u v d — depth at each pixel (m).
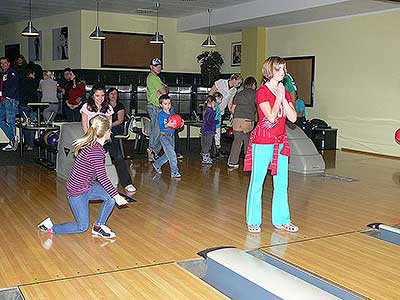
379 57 10.57
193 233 4.67
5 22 15.98
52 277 3.56
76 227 4.49
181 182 7.07
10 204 5.60
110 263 3.85
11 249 4.13
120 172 6.39
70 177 4.43
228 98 9.03
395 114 10.34
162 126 7.40
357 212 5.55
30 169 7.85
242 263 3.61
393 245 4.40
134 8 12.71
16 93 9.77
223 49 14.95
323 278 3.63
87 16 13.18
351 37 11.15
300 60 12.47
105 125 4.33
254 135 4.62
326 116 11.93
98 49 13.40
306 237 4.60
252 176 4.68
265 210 5.61
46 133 8.38
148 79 8.47
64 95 11.97
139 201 5.89
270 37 13.24
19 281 3.48
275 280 3.31
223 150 10.27
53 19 14.22
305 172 7.98
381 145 10.69
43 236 4.49
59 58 14.10
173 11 13.12
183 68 14.77
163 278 3.57
